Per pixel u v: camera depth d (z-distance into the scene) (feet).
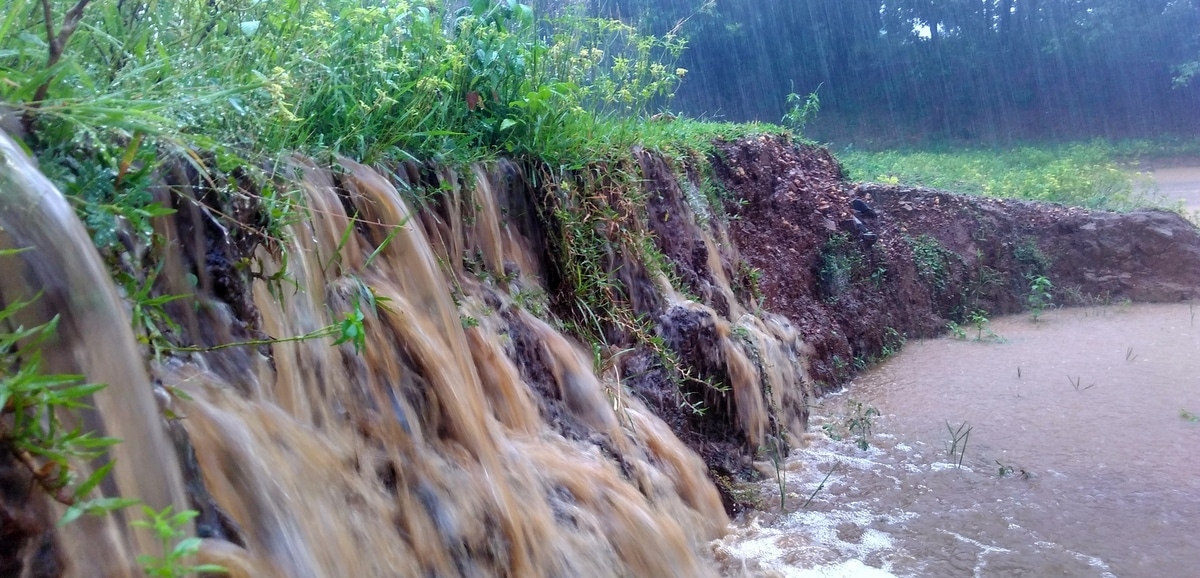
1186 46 93.61
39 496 6.05
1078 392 27.27
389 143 15.29
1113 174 58.13
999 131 95.81
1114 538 16.81
